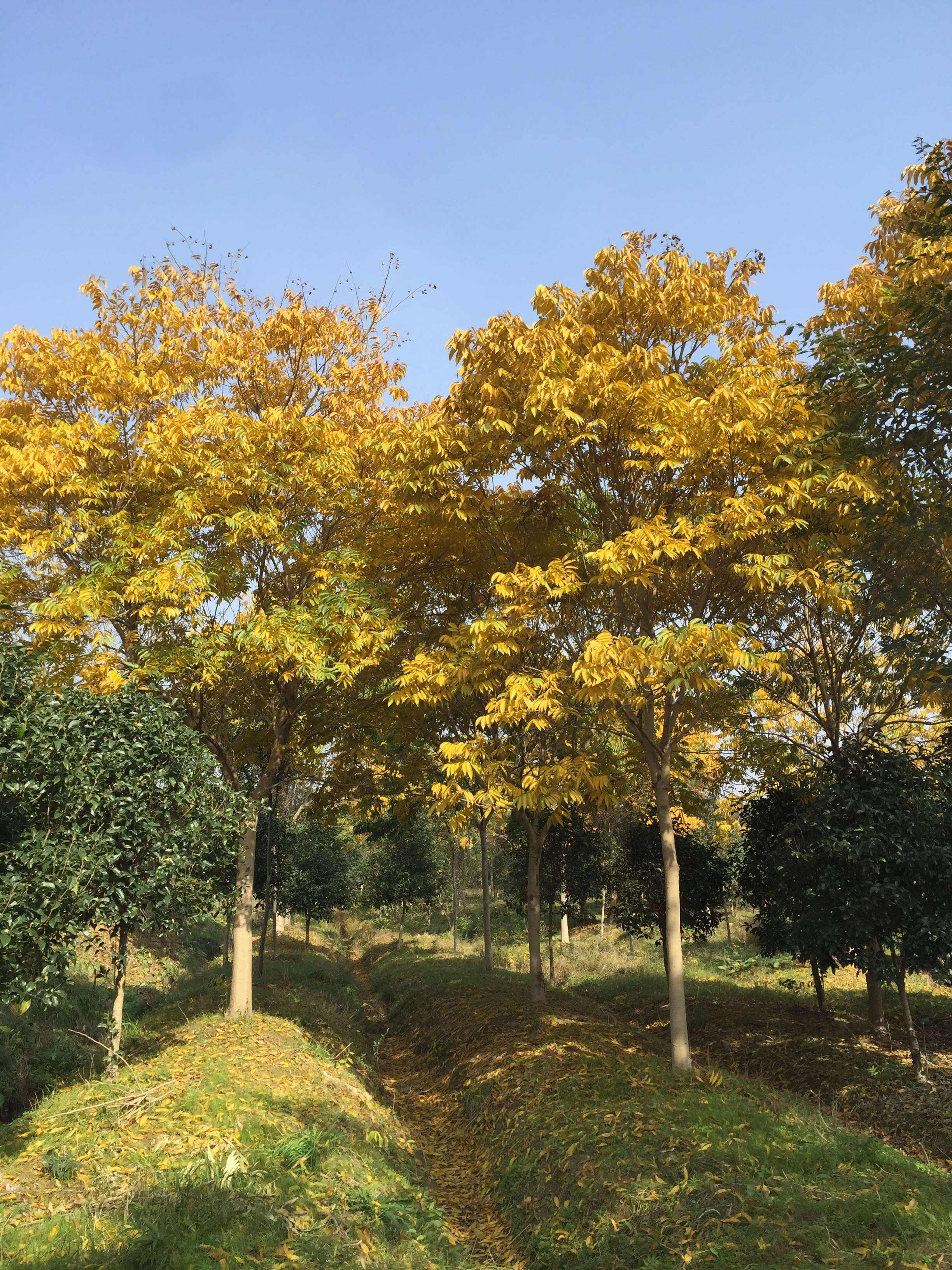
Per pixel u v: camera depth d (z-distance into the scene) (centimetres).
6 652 689
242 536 1076
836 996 1446
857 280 1125
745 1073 1064
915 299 805
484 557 1120
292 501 1173
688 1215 554
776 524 862
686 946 2253
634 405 862
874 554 926
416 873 2777
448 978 1800
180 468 1097
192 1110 740
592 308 944
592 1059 961
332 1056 1109
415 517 1083
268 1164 621
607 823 1944
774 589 955
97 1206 529
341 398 1264
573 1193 643
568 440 902
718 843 1998
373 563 1157
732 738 1291
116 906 766
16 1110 848
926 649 1020
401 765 1471
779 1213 543
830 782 1038
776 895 1193
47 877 651
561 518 1061
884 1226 516
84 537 1036
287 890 2508
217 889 954
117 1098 770
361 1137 767
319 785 1565
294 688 1306
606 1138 702
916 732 1346
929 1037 1114
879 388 855
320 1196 590
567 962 2169
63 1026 1165
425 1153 878
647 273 966
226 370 1231
